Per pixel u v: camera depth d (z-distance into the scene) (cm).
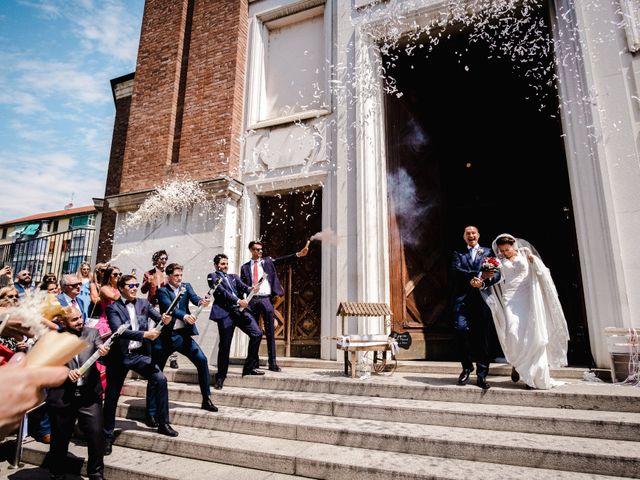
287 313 716
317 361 609
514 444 312
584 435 334
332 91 724
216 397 472
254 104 794
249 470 335
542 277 439
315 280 709
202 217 741
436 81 825
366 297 617
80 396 334
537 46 639
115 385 389
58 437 337
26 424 433
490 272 425
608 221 513
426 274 700
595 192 531
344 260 646
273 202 766
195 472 330
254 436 386
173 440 376
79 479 352
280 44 832
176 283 450
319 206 730
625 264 500
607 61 555
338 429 359
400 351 640
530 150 770
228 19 831
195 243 735
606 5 570
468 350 449
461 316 457
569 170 564
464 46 722
